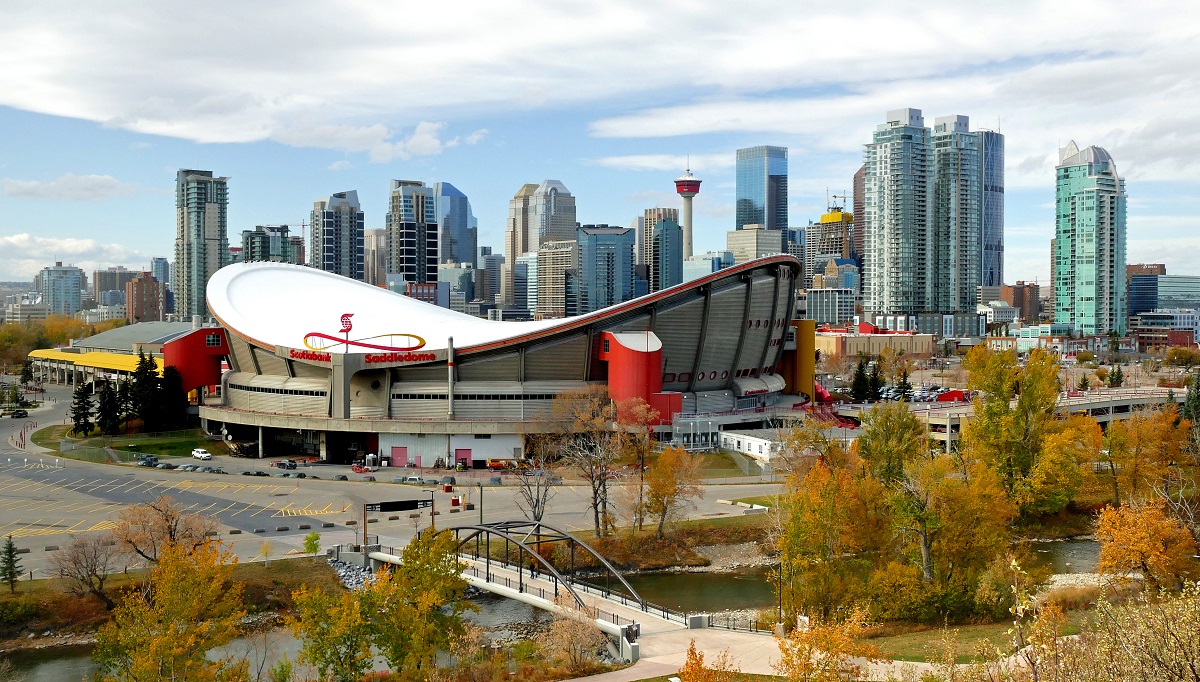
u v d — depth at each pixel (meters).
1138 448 135.50
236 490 138.62
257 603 93.88
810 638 57.12
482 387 166.88
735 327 183.00
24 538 109.44
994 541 90.50
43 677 79.00
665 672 71.88
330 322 190.38
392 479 147.75
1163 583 78.69
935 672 59.75
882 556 93.25
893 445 108.81
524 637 87.44
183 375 198.12
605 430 147.38
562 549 111.19
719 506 128.88
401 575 72.62
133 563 98.75
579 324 166.12
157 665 61.94
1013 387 135.00
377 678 71.06
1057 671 42.56
